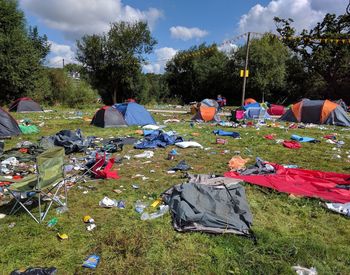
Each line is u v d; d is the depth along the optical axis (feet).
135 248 14.76
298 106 66.08
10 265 13.56
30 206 19.43
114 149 34.94
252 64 133.28
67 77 121.80
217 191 19.35
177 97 163.43
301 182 23.79
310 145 40.47
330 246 15.38
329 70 131.54
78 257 14.17
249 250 14.82
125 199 20.80
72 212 18.67
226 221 16.76
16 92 101.86
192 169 28.17
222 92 155.94
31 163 29.63
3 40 92.22
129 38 138.31
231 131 51.11
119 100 149.59
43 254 14.38
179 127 54.24
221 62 157.48
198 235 15.97
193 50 163.02
